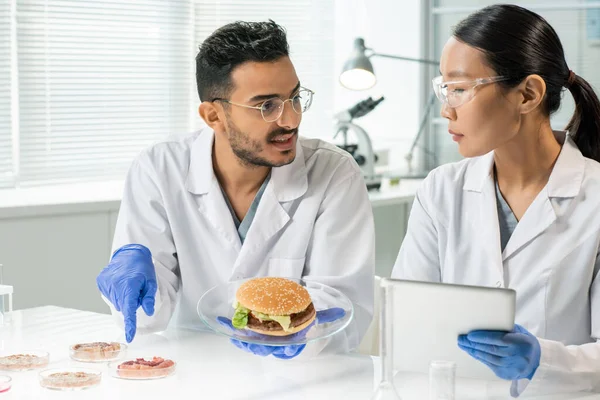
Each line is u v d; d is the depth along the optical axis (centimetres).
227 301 172
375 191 389
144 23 355
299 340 155
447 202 187
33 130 329
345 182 195
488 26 162
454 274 185
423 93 480
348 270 188
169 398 143
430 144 482
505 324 134
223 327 161
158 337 181
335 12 429
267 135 174
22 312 202
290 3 408
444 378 124
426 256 192
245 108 173
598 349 155
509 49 161
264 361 164
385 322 124
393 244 402
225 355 168
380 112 464
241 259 190
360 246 191
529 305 175
